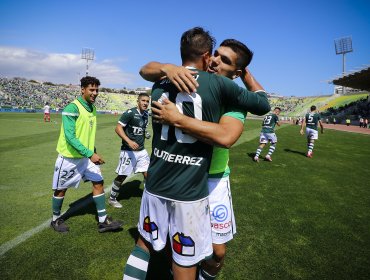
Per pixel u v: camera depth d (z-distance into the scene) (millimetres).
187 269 1633
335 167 7980
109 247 2982
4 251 2854
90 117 3422
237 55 1841
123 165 4215
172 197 1589
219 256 2113
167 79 1662
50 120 25172
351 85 46719
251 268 2695
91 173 3303
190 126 1446
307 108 66688
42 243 3031
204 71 1592
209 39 1637
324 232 3555
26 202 4340
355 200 4934
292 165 8000
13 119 25453
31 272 2520
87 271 2559
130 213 3963
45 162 7430
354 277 2615
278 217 3996
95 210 4055
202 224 1646
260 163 8078
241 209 4254
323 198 4980
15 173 6191
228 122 1555
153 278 2484
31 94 60781
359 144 14648
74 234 3260
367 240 3375
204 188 1642
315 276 2607
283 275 2602
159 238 1704
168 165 1590
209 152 1622
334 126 36500
